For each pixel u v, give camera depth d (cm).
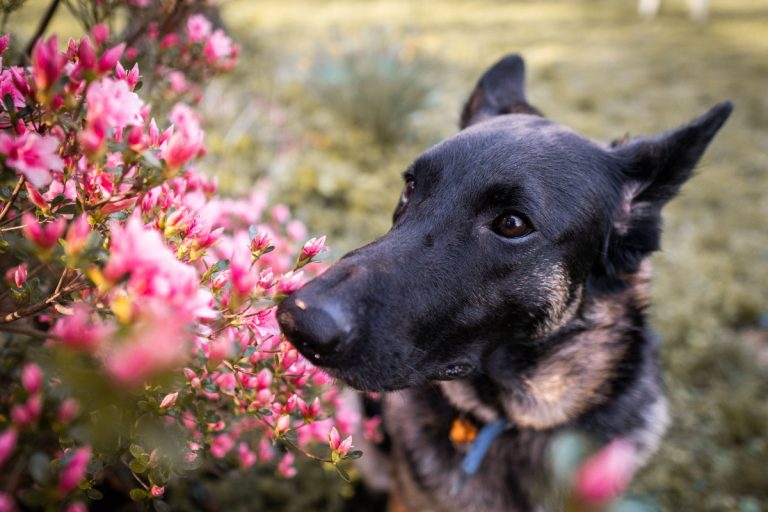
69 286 136
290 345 176
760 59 1356
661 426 295
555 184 231
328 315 176
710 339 461
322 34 1214
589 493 101
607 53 1343
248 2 1523
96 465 146
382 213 565
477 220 222
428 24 1480
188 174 183
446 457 287
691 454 373
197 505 284
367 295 192
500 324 238
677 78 1179
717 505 339
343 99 717
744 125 951
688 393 418
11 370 187
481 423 282
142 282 105
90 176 140
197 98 286
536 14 1770
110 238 138
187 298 108
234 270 129
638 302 277
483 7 1817
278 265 228
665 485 351
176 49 258
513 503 278
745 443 380
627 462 107
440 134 777
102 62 118
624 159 263
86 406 143
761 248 607
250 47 909
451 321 219
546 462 271
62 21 841
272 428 173
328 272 194
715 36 1595
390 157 691
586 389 272
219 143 495
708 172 766
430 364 221
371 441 336
